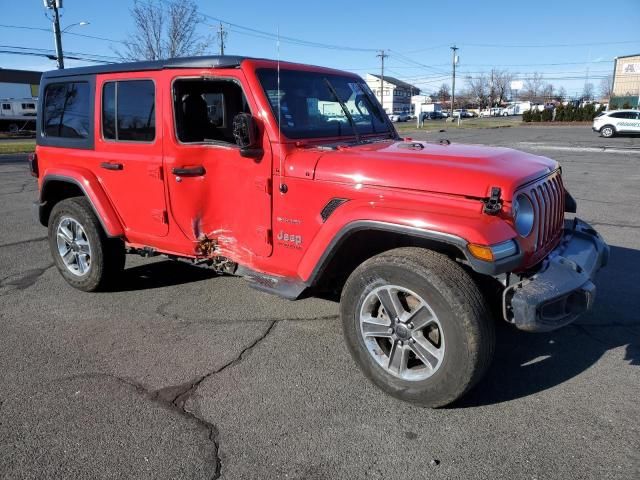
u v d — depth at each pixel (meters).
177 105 3.85
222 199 3.78
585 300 3.00
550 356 3.63
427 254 2.88
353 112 4.19
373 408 3.03
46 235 7.22
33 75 53.88
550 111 52.25
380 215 2.93
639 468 2.52
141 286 5.03
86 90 4.43
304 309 4.47
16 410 3.02
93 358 3.63
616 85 57.44
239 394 3.18
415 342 2.93
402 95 108.25
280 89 3.62
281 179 3.42
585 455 2.61
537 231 3.13
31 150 22.62
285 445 2.71
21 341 3.89
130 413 2.98
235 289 4.94
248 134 3.35
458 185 2.85
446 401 2.87
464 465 2.56
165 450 2.67
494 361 3.57
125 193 4.29
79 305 4.58
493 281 3.04
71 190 5.14
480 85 116.12
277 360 3.60
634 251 6.07
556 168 3.66
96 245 4.59
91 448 2.69
